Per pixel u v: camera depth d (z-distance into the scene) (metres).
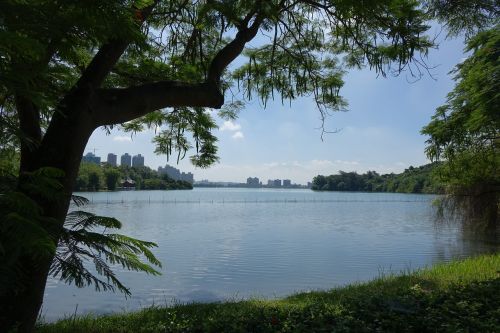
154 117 9.71
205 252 25.86
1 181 3.58
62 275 3.72
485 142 19.34
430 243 30.12
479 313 6.57
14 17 2.78
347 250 26.78
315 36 8.87
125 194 120.94
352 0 5.99
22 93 2.67
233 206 87.75
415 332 5.88
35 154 4.42
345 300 8.33
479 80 14.18
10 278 3.11
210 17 6.27
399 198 141.62
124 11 3.15
